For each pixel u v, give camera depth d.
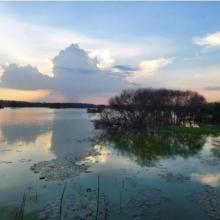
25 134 46.28
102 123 62.00
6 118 86.69
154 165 25.00
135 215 14.12
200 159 27.77
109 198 16.41
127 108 63.00
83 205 15.25
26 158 27.28
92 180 19.98
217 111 72.19
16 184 18.81
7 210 14.48
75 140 40.44
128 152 31.23
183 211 14.69
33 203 15.45
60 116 111.00
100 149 32.97
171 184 19.34
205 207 15.24
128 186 18.73
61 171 22.22
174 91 75.06
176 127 60.47
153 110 65.12
